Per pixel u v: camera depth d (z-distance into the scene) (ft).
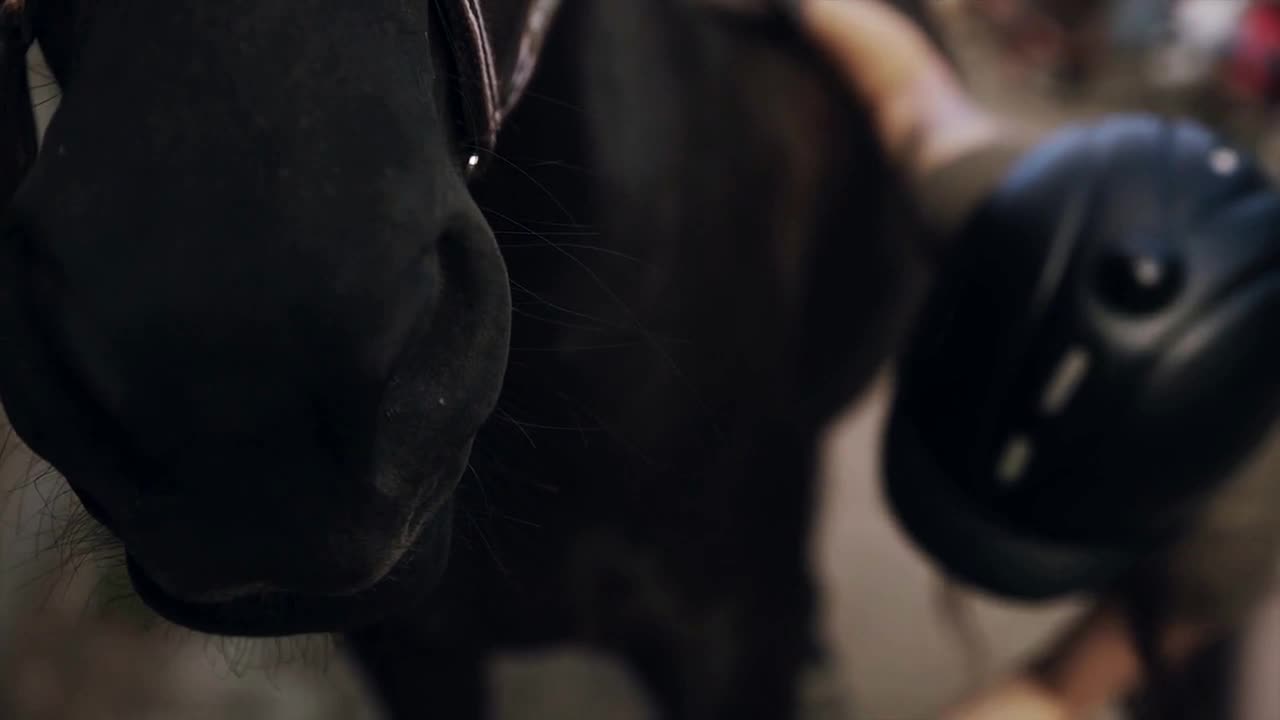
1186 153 3.72
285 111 2.36
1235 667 4.02
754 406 4.53
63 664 6.94
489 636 4.37
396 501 2.42
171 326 2.28
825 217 5.08
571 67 3.75
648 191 3.98
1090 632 4.07
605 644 4.50
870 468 8.89
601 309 3.87
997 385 3.67
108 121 2.35
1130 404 3.56
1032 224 3.69
